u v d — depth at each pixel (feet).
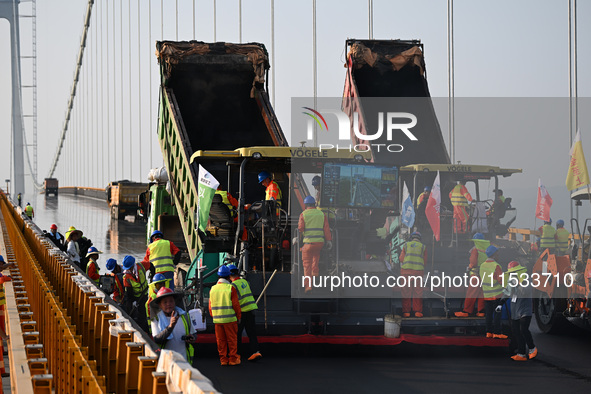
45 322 43.09
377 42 126.52
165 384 18.49
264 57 113.70
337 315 71.87
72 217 330.75
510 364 68.64
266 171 80.48
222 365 66.90
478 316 75.05
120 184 308.19
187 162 94.07
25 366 28.02
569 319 78.79
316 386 58.90
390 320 70.59
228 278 68.08
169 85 113.29
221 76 114.83
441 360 69.97
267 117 110.63
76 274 53.52
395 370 65.51
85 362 25.99
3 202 238.89
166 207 117.19
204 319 69.92
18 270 64.75
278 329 71.00
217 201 78.43
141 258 163.84
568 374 64.13
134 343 27.76
